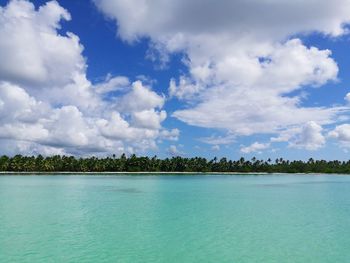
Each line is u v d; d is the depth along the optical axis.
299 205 46.53
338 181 115.88
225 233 28.28
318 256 22.12
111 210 40.31
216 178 128.62
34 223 31.88
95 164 161.50
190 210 40.81
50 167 152.62
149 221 33.44
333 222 33.34
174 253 22.62
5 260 20.92
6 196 54.75
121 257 21.77
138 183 90.81
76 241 25.36
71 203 46.62
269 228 30.34
